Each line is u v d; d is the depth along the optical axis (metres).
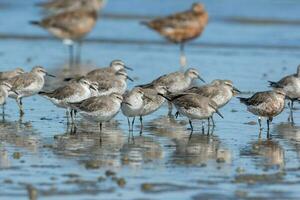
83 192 15.80
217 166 18.03
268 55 35.59
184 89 26.66
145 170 17.58
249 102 22.27
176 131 22.02
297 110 25.27
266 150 19.75
